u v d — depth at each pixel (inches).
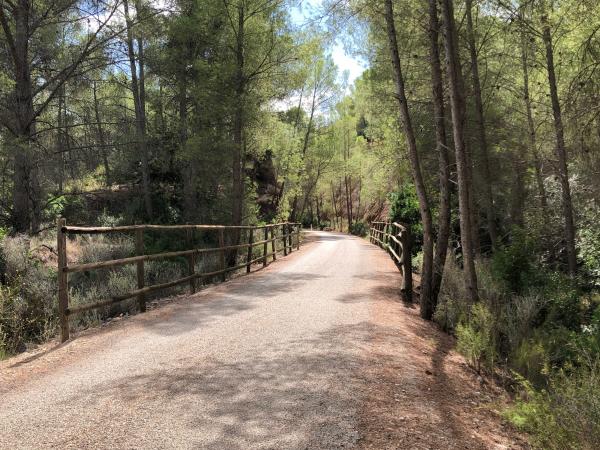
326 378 185.2
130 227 299.0
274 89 679.7
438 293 336.2
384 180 921.5
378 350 227.1
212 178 740.7
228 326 266.8
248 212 833.5
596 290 469.7
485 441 152.6
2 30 635.5
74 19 631.8
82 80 696.4
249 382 179.6
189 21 649.0
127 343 234.2
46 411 154.4
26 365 205.9
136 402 160.7
